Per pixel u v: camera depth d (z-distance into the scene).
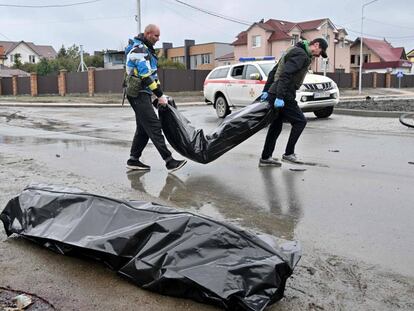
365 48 71.31
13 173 6.33
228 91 14.61
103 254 3.23
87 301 2.91
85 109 21.25
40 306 2.85
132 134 10.86
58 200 3.76
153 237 3.10
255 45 59.28
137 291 3.02
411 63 67.06
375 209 4.77
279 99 6.37
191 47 75.31
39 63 69.00
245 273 2.79
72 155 7.81
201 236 2.99
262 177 6.20
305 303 2.90
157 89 6.07
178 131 6.20
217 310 2.79
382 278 3.24
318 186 5.72
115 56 62.31
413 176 6.22
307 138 9.73
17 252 3.64
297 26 58.47
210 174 6.37
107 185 5.72
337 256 3.60
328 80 13.45
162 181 5.96
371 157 7.58
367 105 17.94
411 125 11.17
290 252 3.12
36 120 15.09
